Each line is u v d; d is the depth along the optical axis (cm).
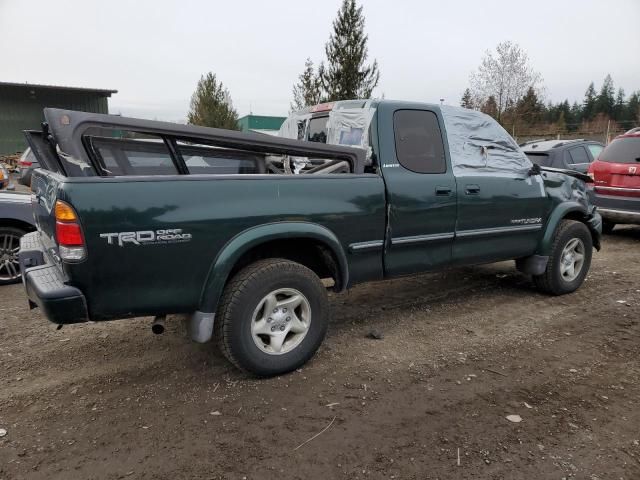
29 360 362
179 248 286
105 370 347
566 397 315
